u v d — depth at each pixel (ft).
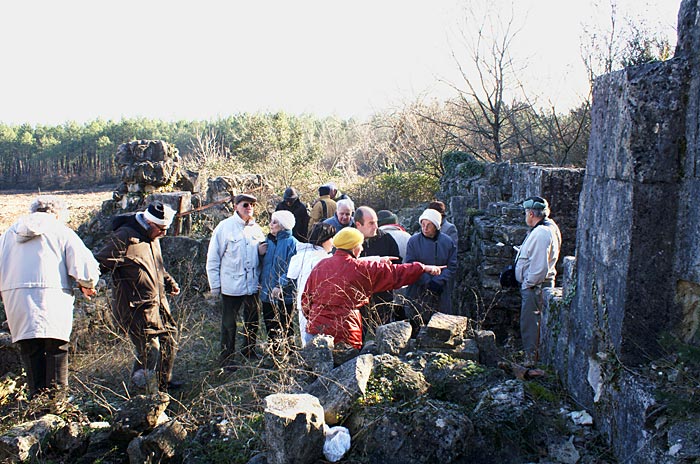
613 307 10.59
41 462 11.05
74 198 90.68
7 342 17.30
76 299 20.83
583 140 50.26
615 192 10.73
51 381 14.84
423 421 10.33
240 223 19.40
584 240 12.28
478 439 10.44
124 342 17.70
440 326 13.29
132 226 16.30
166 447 11.15
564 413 11.48
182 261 26.27
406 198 61.05
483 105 56.13
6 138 164.04
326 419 10.82
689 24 9.98
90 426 12.99
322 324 14.21
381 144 75.72
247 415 12.04
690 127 9.77
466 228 28.63
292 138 82.58
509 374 13.10
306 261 16.70
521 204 25.46
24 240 14.73
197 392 16.37
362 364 11.38
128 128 168.14
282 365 12.76
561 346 13.23
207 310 24.49
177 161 33.01
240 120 85.15
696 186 9.55
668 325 10.16
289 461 9.56
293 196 29.99
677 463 8.01
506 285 19.07
